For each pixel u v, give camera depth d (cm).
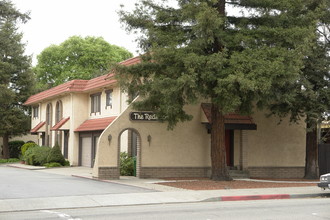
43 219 1204
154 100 2136
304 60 2328
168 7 2127
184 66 1927
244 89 1806
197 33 1927
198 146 2548
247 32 2006
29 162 3625
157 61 2034
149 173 2458
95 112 3375
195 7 1925
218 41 2031
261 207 1420
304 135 2748
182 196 1683
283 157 2697
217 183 2148
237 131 2653
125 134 2828
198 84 1947
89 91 3422
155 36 2056
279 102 2411
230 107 1883
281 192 1822
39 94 4322
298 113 2525
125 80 2133
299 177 2711
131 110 2438
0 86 4203
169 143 2505
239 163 2628
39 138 4372
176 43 1972
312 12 2086
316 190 1906
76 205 1486
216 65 1841
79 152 3484
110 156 2378
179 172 2503
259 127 2670
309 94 2273
